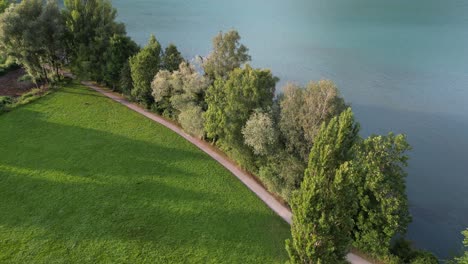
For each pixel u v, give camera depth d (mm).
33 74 65125
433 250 38156
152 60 56750
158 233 34469
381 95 70812
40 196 38000
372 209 32156
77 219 35312
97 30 65500
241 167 46406
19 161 43531
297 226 23688
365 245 33062
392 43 100250
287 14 139375
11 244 31812
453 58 87375
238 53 50375
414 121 61969
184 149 49562
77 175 41875
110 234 33844
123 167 44188
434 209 43781
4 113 55281
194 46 96250
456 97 69438
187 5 160000
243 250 33312
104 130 52781
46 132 50875
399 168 31922
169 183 42031
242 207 39031
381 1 159125
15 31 59594
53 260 30562
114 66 63062
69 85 68875
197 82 50688
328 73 80500
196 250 32906
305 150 38094
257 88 41219
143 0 171250
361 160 32375
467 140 56438
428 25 115625
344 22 124375
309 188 22484
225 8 153125
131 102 63312
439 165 51250
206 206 38719
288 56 91312
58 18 65688
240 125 43188
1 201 36844
